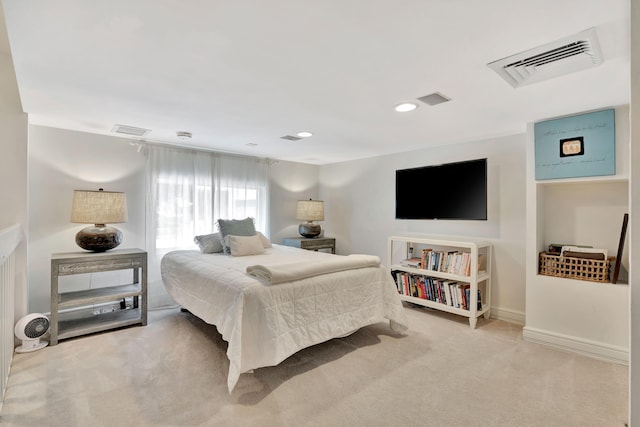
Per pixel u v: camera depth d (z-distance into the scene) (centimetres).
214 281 243
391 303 289
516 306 326
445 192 371
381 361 238
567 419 172
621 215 261
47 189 313
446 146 379
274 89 206
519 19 128
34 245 306
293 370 224
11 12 126
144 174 371
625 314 238
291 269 233
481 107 239
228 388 192
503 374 220
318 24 134
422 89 204
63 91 212
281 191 502
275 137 344
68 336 268
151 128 309
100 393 191
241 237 346
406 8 122
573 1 116
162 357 239
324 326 241
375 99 223
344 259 279
